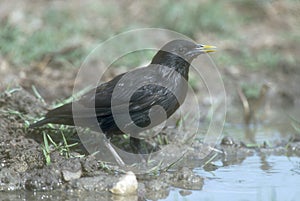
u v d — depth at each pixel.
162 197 10.35
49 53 18.03
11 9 20.08
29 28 19.12
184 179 11.06
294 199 10.23
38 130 12.31
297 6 21.52
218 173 11.63
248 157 12.67
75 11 20.70
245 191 10.62
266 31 20.45
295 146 13.18
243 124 15.16
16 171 10.95
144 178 11.16
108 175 10.93
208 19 20.12
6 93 13.27
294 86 17.34
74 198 10.30
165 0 20.67
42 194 10.49
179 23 19.91
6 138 11.73
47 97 15.88
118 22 20.36
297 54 19.16
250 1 21.47
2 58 17.70
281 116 15.80
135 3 21.45
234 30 20.20
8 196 10.41
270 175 11.49
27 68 17.34
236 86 17.20
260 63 18.58
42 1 21.09
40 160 11.14
